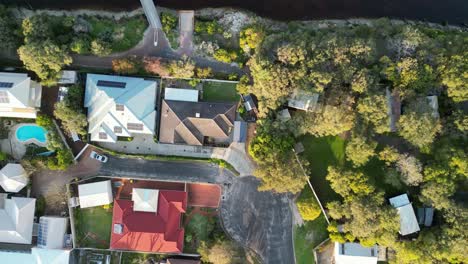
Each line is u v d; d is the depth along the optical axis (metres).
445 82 69.94
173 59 75.69
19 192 74.62
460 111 70.62
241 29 76.88
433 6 79.69
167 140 73.94
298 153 74.50
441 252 68.00
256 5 78.75
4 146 75.00
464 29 79.38
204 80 75.38
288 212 75.50
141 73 75.00
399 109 72.56
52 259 71.56
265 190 73.94
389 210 69.44
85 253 74.88
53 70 71.75
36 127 75.38
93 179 75.12
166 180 75.19
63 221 73.81
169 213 72.81
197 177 75.69
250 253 75.06
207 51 74.81
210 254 71.06
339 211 70.81
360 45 69.12
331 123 68.94
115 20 76.88
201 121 73.19
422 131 68.38
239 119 75.44
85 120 72.25
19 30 72.06
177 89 74.38
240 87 73.19
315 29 76.38
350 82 69.94
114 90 72.50
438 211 72.19
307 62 69.19
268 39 71.19
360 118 70.38
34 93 73.19
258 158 71.94
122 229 72.56
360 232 68.88
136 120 72.50
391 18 79.69
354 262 72.19
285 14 79.19
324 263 74.50
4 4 77.88
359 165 71.06
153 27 75.25
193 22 76.31
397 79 71.19
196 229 75.25
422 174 70.44
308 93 70.25
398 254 70.25
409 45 70.81
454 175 69.12
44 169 74.88
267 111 71.25
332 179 71.00
